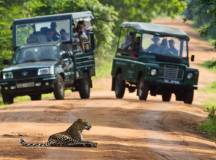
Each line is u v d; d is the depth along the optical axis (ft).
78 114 120.37
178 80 159.22
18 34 162.81
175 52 162.30
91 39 170.50
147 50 161.27
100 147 80.64
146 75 156.87
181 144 92.99
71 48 161.07
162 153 81.10
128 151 79.10
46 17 162.91
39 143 81.71
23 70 150.00
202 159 81.05
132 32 165.58
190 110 143.54
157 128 109.19
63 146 79.92
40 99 161.79
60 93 152.35
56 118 113.60
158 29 163.73
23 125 104.22
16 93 151.64
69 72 158.20
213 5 140.87
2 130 98.07
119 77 170.50
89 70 168.76
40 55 155.63
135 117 121.08
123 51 169.07
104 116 118.93
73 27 162.40
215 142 104.73
